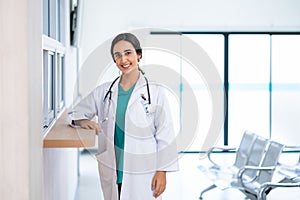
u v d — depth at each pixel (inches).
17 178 50.6
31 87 51.1
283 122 312.5
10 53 49.2
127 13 289.4
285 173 167.9
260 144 170.2
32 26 51.9
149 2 290.0
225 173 177.3
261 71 308.7
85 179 221.6
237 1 295.3
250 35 304.3
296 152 310.3
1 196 50.8
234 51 305.3
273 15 297.4
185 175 234.8
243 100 310.0
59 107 119.5
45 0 105.9
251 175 167.8
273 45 306.5
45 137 71.9
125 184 75.5
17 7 48.8
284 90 310.7
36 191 55.1
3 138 50.2
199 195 195.5
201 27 295.4
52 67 101.7
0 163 50.3
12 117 49.9
